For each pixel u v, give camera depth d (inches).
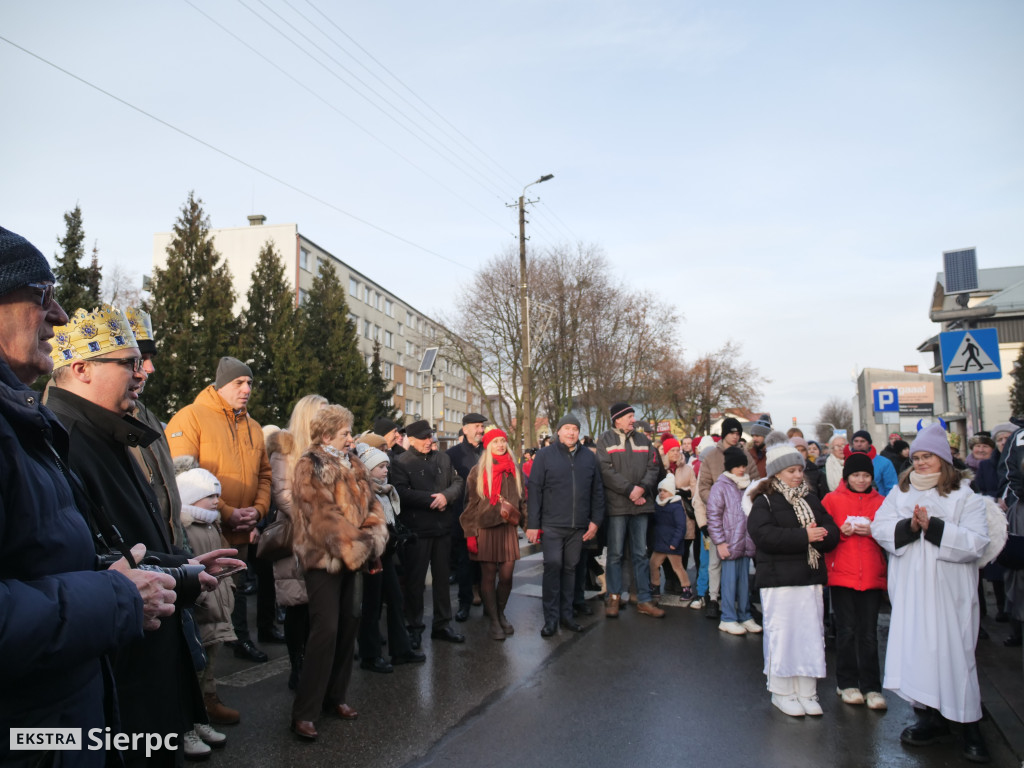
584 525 283.7
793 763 161.5
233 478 210.1
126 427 100.3
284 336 1047.0
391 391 1344.7
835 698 208.8
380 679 215.6
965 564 172.7
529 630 283.1
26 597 57.2
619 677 223.0
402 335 2618.1
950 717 164.6
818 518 200.2
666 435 396.2
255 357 1018.7
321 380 1119.0
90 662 67.3
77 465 92.8
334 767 152.3
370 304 2354.8
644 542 317.1
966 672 166.6
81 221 813.9
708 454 322.7
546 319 1285.7
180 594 86.4
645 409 1504.7
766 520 200.1
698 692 210.2
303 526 168.9
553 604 275.6
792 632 195.5
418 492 254.1
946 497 177.2
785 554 197.2
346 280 2175.2
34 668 57.1
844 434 339.0
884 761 163.3
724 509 281.0
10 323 69.0
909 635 174.1
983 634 272.7
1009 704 194.1
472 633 277.3
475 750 163.9
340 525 167.6
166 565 91.3
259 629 257.8
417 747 164.4
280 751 159.9
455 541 357.4
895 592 181.9
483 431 358.6
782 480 205.2
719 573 310.0
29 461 63.6
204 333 892.0
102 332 101.1
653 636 276.1
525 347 995.3
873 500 207.9
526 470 484.7
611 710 193.3
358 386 1182.3
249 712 183.8
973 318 363.6
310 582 169.2
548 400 1354.6
